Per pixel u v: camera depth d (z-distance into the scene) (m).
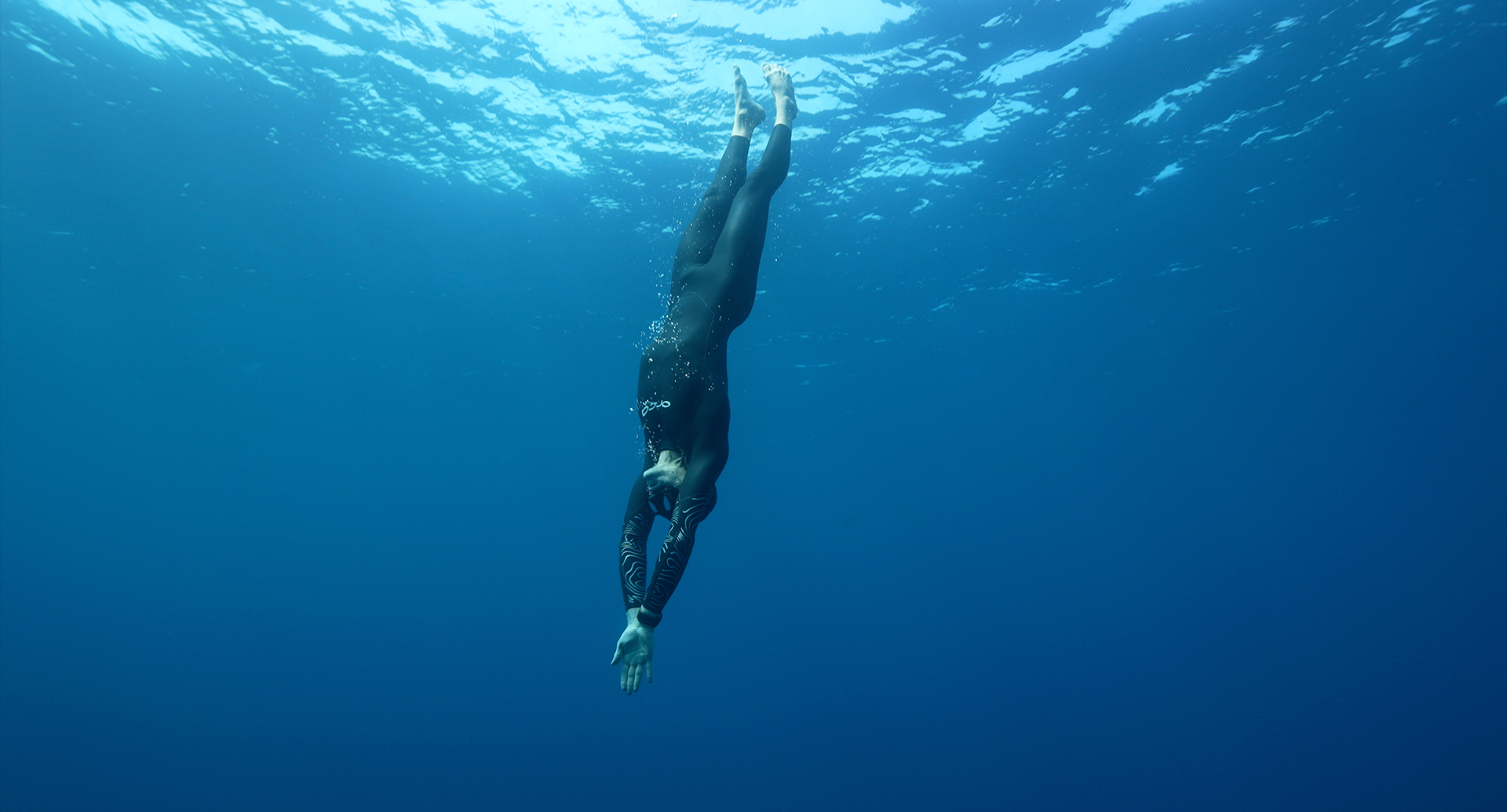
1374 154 14.49
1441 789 28.41
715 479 2.80
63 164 14.57
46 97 12.57
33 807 24.50
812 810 30.42
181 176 14.81
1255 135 13.48
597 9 10.41
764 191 3.43
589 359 25.72
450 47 11.17
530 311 21.16
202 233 17.17
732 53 11.13
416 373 27.75
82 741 30.98
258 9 10.60
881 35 10.81
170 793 26.59
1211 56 11.27
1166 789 30.08
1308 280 21.08
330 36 11.05
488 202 15.30
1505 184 16.17
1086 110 12.45
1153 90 12.04
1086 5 10.26
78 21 11.01
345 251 17.69
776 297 19.58
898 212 15.57
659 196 14.73
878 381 28.27
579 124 12.75
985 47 11.03
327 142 13.48
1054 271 19.05
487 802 29.22
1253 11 10.39
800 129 12.73
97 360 28.34
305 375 28.55
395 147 13.56
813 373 26.92
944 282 19.36
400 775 30.95
